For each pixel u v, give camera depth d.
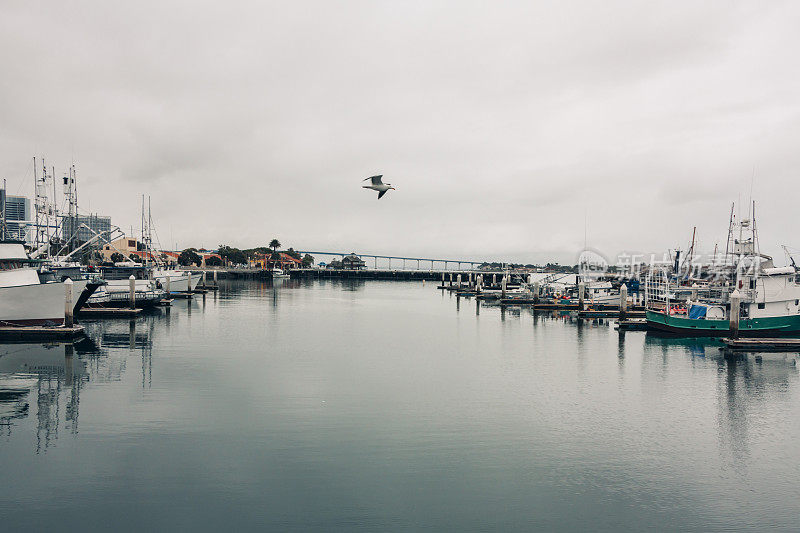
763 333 68.31
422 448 28.91
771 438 31.73
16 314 62.19
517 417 34.69
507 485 24.80
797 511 23.05
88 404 35.72
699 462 28.02
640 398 40.09
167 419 32.78
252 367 47.97
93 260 105.88
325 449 28.45
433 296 164.38
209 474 25.20
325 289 198.75
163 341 61.91
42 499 22.73
